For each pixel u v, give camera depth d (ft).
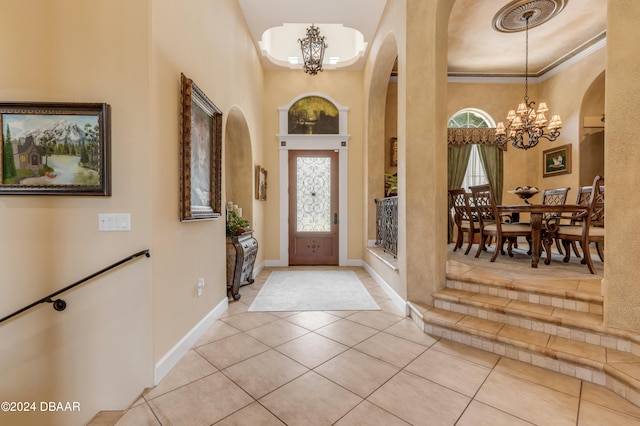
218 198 9.91
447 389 6.03
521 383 6.20
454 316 8.68
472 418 5.19
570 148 18.58
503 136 18.37
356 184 19.06
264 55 17.15
